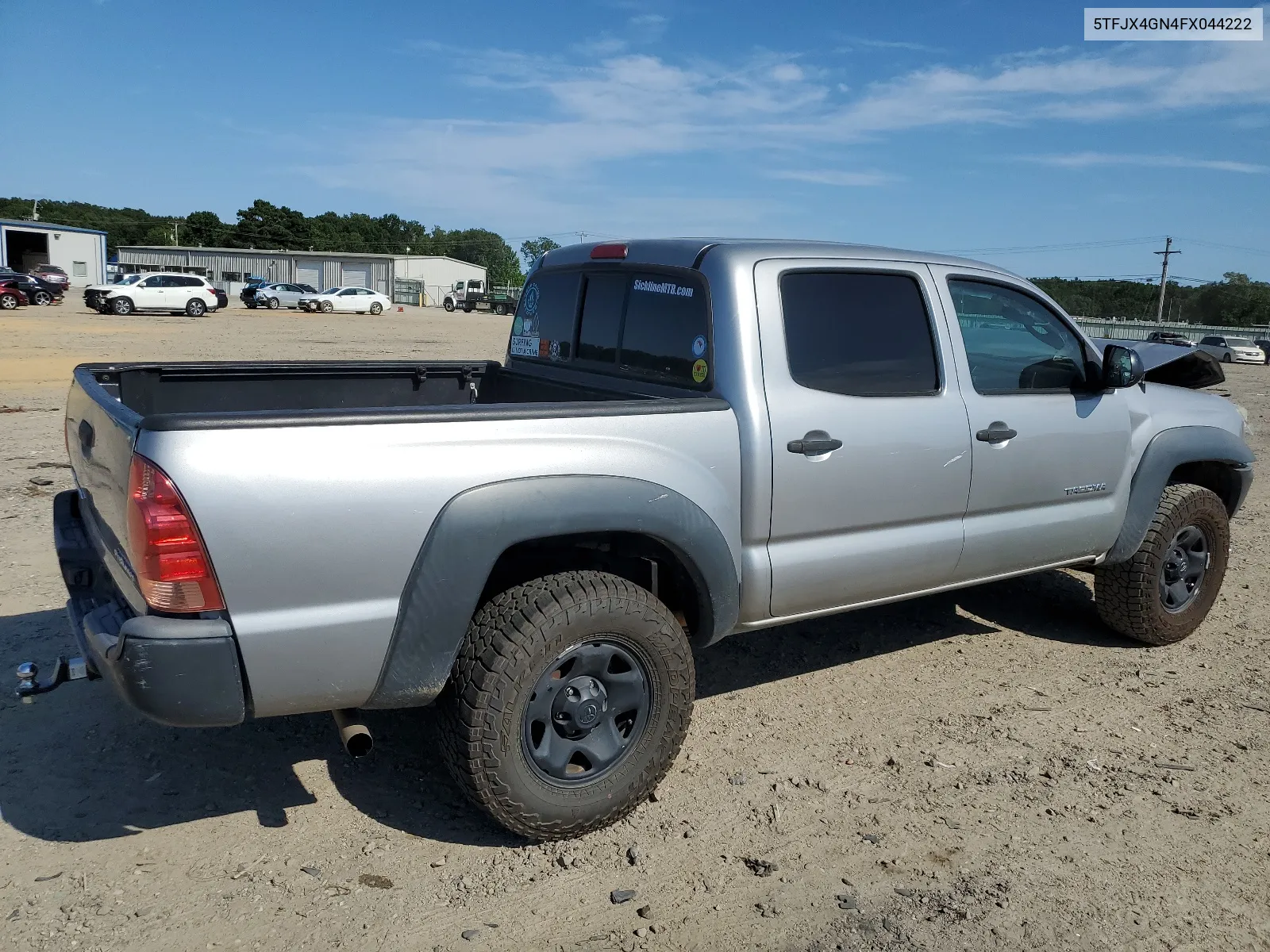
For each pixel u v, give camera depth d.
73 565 3.48
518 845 3.17
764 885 2.99
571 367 4.36
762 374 3.50
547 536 3.00
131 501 2.58
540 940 2.72
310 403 4.56
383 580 2.79
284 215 121.44
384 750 3.75
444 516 2.84
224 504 2.58
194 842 3.12
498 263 134.62
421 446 2.82
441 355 22.66
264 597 2.65
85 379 3.55
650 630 3.17
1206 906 2.94
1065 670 4.71
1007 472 4.19
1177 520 4.82
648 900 2.91
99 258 66.94
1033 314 4.37
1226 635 5.23
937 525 4.04
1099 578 4.96
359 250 126.75
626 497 3.11
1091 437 4.47
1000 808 3.46
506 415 2.97
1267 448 11.84
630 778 3.22
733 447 3.42
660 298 3.82
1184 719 4.20
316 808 3.35
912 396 3.88
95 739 3.74
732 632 3.65
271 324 35.91
